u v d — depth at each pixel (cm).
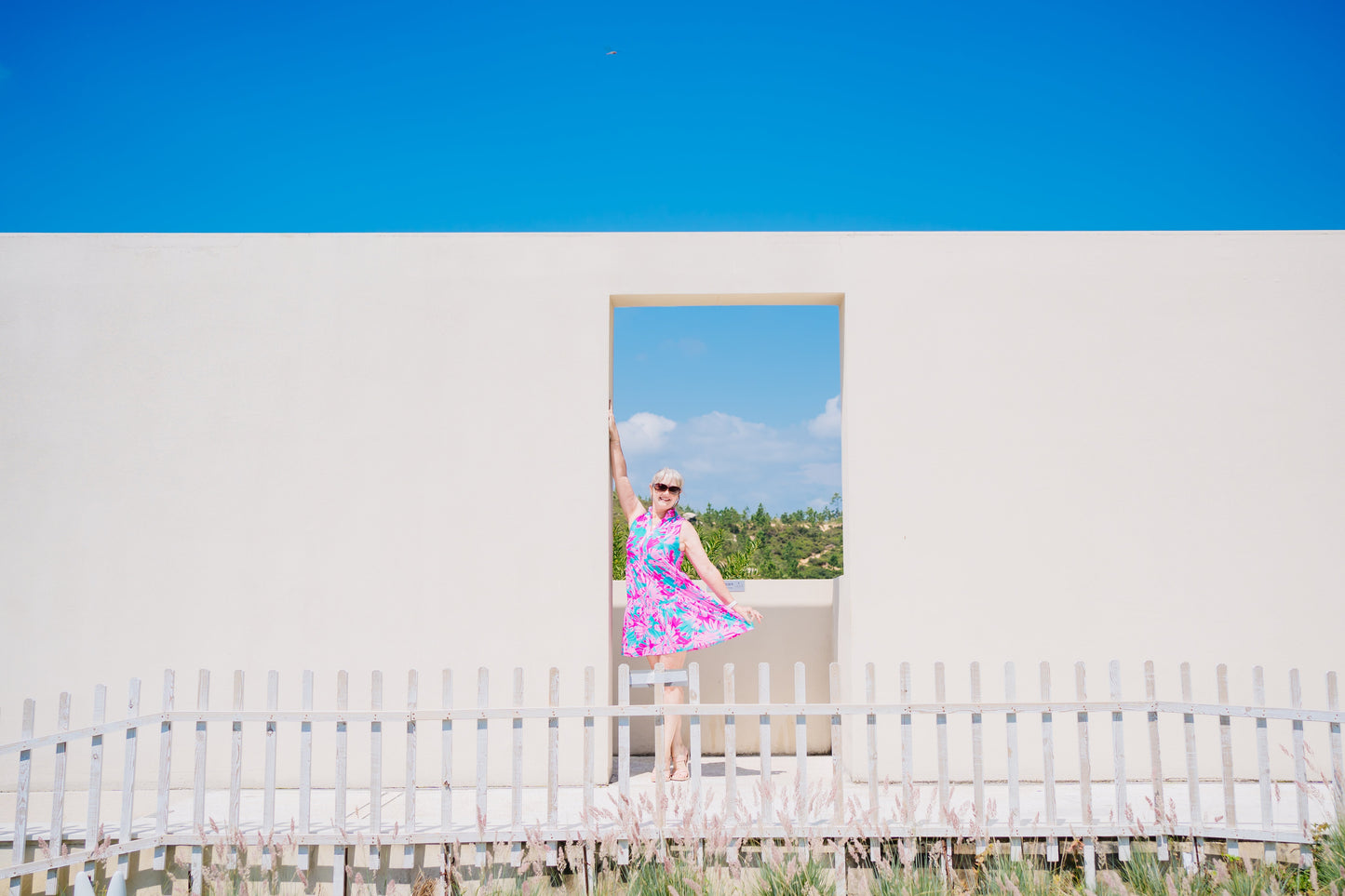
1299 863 429
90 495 602
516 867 450
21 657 591
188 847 448
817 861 433
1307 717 438
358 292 617
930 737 586
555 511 602
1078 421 609
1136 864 433
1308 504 604
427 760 586
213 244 619
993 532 600
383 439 609
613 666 700
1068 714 588
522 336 614
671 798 481
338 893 443
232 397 611
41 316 612
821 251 617
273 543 602
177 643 593
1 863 456
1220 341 615
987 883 427
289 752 586
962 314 614
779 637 704
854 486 603
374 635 595
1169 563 599
